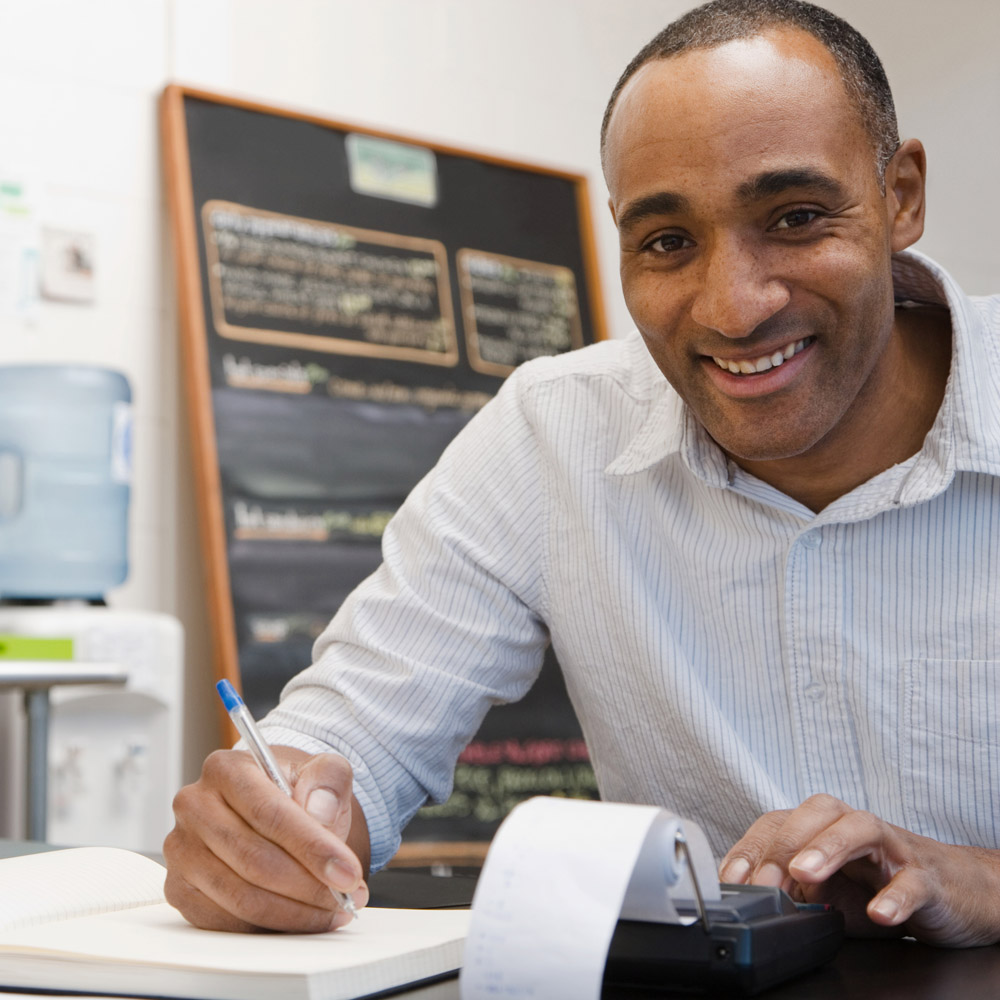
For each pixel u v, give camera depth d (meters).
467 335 3.26
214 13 2.97
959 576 0.96
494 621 1.13
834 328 0.83
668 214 0.82
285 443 2.93
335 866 0.68
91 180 2.79
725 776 1.03
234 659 2.77
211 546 2.77
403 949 0.63
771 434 0.86
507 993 0.51
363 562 3.00
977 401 0.92
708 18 0.83
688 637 1.06
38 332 2.70
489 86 3.39
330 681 1.08
